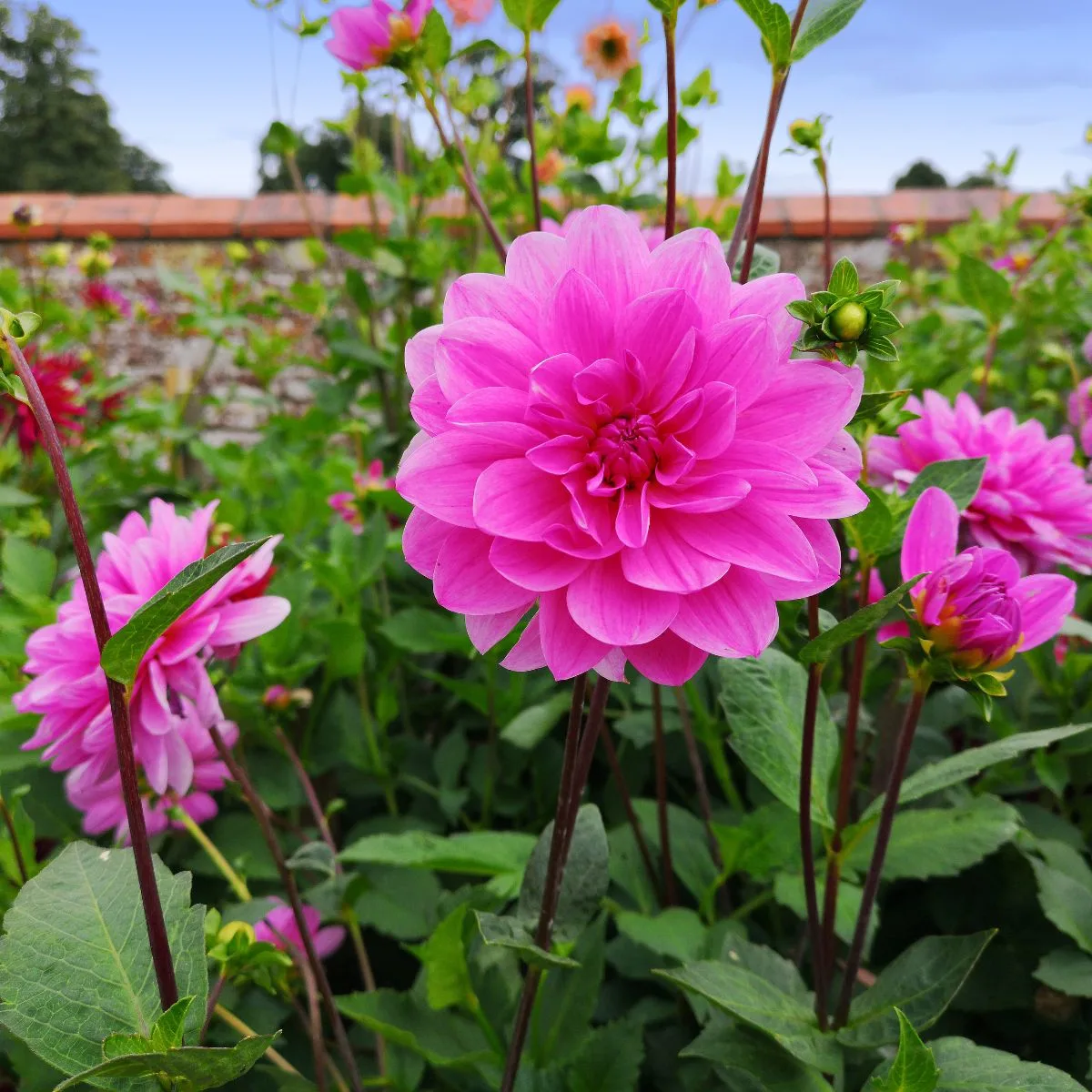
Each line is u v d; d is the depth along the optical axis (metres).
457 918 1.07
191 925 0.81
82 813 1.54
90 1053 0.75
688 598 0.77
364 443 2.91
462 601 0.77
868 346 0.78
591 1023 1.44
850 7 0.98
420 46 1.49
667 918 1.34
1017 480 1.39
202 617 1.08
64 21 31.64
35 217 3.54
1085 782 1.61
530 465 0.78
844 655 1.72
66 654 1.08
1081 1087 0.85
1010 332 2.84
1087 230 3.44
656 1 0.93
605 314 0.79
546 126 2.86
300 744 1.80
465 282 0.83
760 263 1.21
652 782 1.91
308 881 1.59
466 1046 1.26
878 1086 0.77
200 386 4.70
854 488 0.74
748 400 0.78
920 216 5.29
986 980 1.48
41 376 2.57
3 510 2.54
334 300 3.43
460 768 1.93
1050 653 1.64
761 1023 0.92
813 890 0.97
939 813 1.30
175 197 6.11
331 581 1.85
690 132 1.86
